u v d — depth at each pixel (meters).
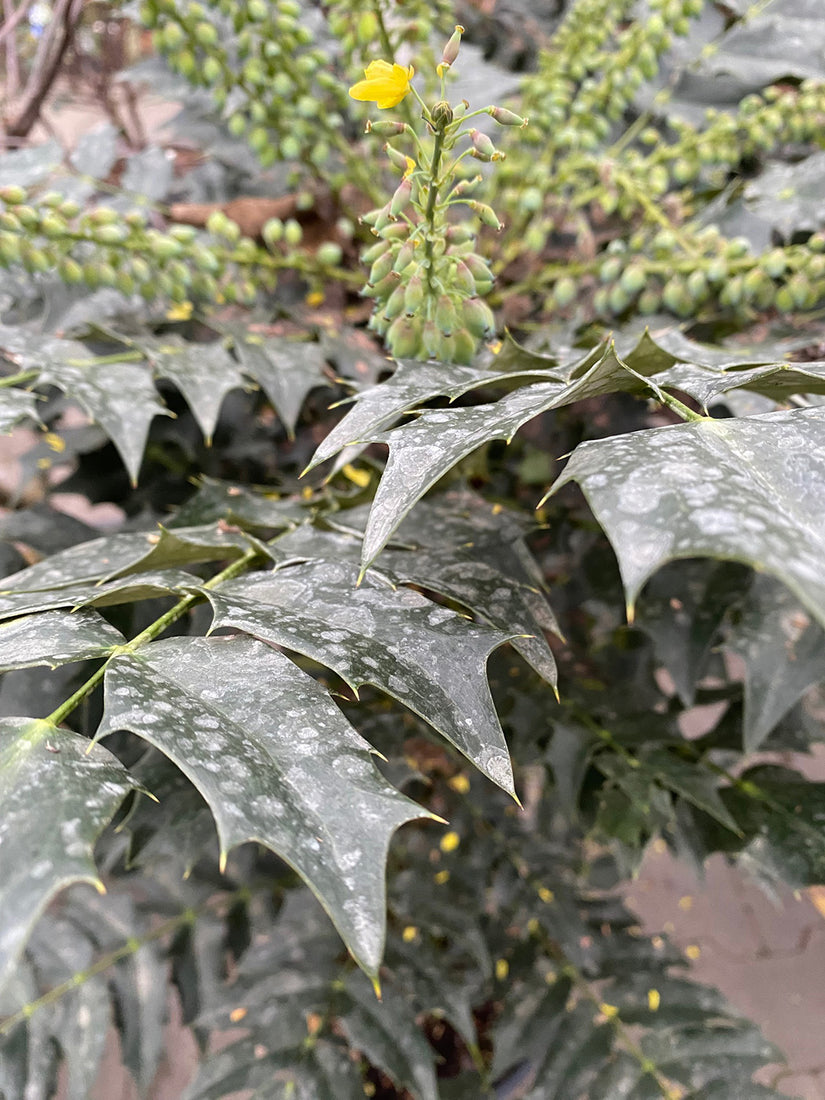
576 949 0.28
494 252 0.27
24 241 0.20
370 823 0.10
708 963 0.47
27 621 0.14
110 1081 0.41
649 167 0.25
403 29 0.22
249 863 0.31
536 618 0.15
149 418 0.20
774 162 0.28
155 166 0.30
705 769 0.23
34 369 0.21
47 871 0.09
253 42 0.23
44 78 0.33
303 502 0.21
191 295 0.26
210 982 0.30
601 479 0.10
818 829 0.23
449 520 0.19
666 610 0.24
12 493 0.35
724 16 0.31
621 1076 0.25
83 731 0.19
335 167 0.27
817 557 0.09
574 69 0.24
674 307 0.22
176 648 0.13
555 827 0.32
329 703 0.12
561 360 0.18
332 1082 0.25
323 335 0.24
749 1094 0.24
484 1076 0.28
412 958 0.28
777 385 0.13
